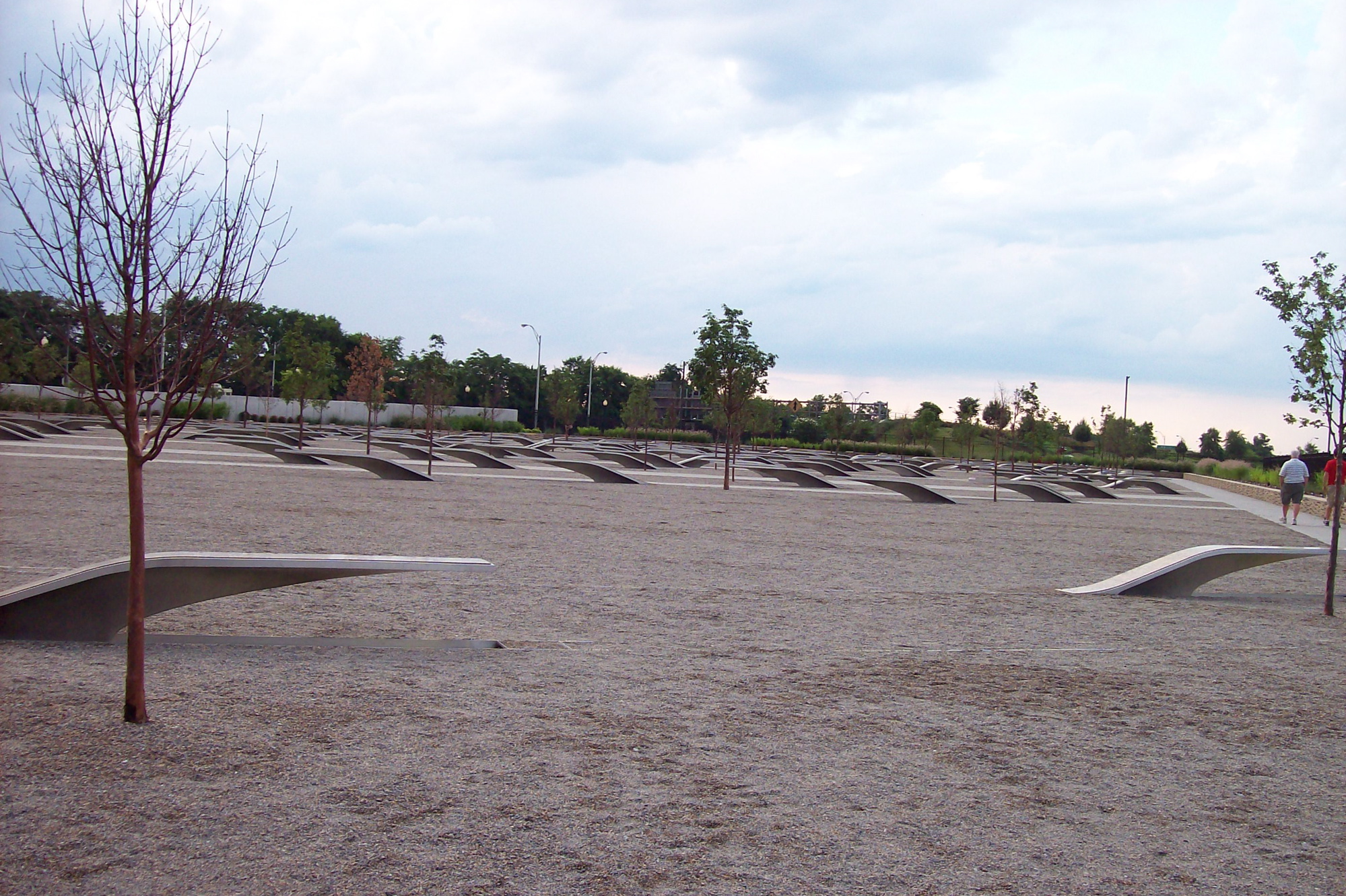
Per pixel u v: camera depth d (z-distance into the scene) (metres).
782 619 9.39
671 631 8.55
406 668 6.77
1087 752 5.56
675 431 94.44
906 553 15.55
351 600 9.34
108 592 7.21
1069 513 27.12
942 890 3.67
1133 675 7.66
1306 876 3.98
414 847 3.81
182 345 5.23
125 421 5.02
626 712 5.91
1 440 33.50
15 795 4.12
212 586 7.53
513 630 8.30
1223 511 30.81
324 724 5.36
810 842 4.06
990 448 89.25
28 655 6.61
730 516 20.30
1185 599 12.05
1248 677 7.79
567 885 3.54
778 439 93.94
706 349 29.42
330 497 19.41
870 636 8.78
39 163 4.85
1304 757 5.65
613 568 12.21
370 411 45.09
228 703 5.66
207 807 4.10
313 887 3.43
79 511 14.66
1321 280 12.11
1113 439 67.75
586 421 111.19
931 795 4.72
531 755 5.02
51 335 5.04
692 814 4.31
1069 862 4.00
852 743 5.51
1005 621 9.87
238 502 17.38
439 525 15.77
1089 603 11.30
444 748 5.04
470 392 112.88
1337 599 12.69
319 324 109.38
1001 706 6.50
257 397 78.06
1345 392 11.40
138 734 4.98
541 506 20.39
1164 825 4.48
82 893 3.32
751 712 6.07
